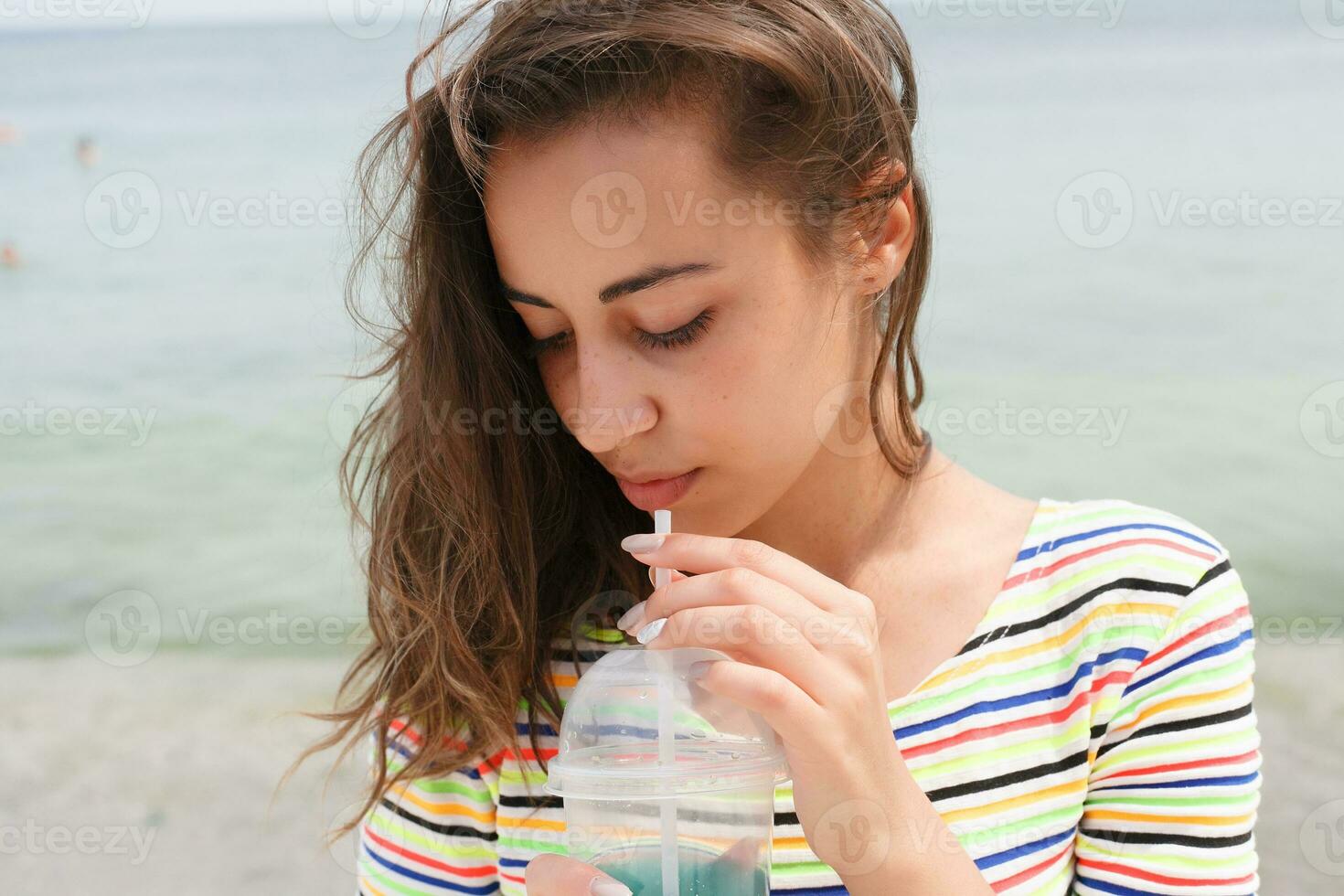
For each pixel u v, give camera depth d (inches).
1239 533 273.0
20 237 434.0
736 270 48.9
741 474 52.6
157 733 223.3
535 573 58.5
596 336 49.9
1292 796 181.3
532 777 58.3
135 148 503.5
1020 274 371.2
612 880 45.0
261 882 178.1
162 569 291.9
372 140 58.5
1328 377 327.3
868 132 53.7
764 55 47.8
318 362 366.3
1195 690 56.3
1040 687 56.5
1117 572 57.4
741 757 46.4
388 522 60.1
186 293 404.2
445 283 56.5
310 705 229.8
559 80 46.8
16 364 382.0
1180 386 330.3
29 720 229.6
